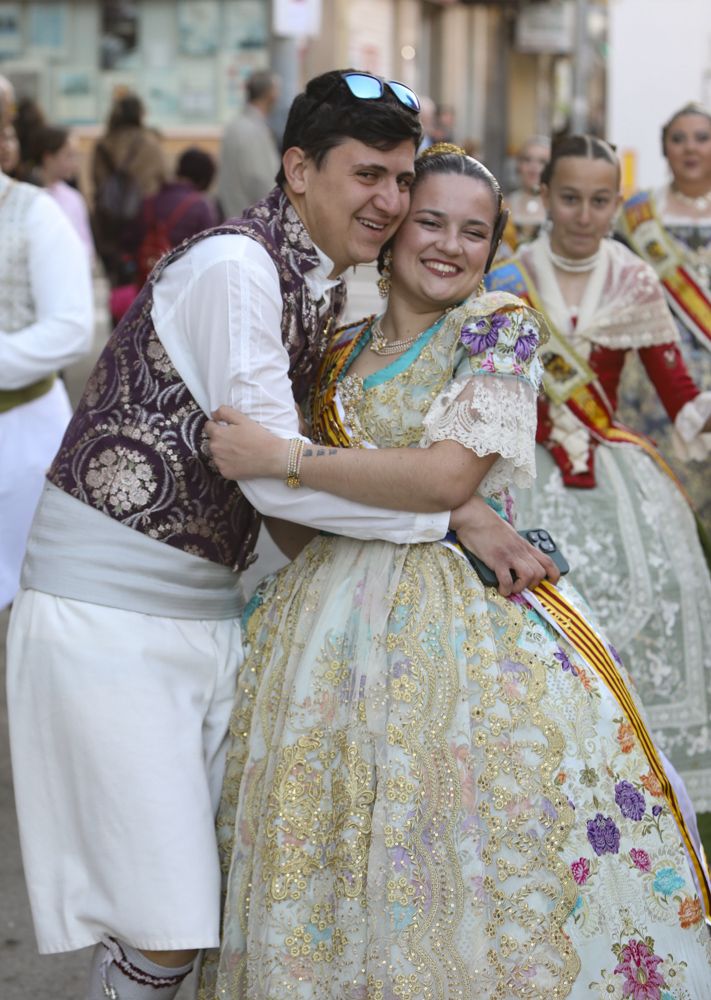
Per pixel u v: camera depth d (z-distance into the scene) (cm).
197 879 367
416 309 390
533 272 558
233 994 370
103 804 366
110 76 2442
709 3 1102
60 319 571
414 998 347
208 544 381
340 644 371
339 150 367
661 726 545
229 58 2397
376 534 371
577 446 548
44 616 374
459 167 380
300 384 399
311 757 365
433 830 355
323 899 359
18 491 586
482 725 362
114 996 378
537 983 352
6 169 605
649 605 542
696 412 549
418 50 2873
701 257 684
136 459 372
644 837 368
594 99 2942
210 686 384
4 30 2452
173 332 371
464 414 366
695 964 366
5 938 523
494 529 376
